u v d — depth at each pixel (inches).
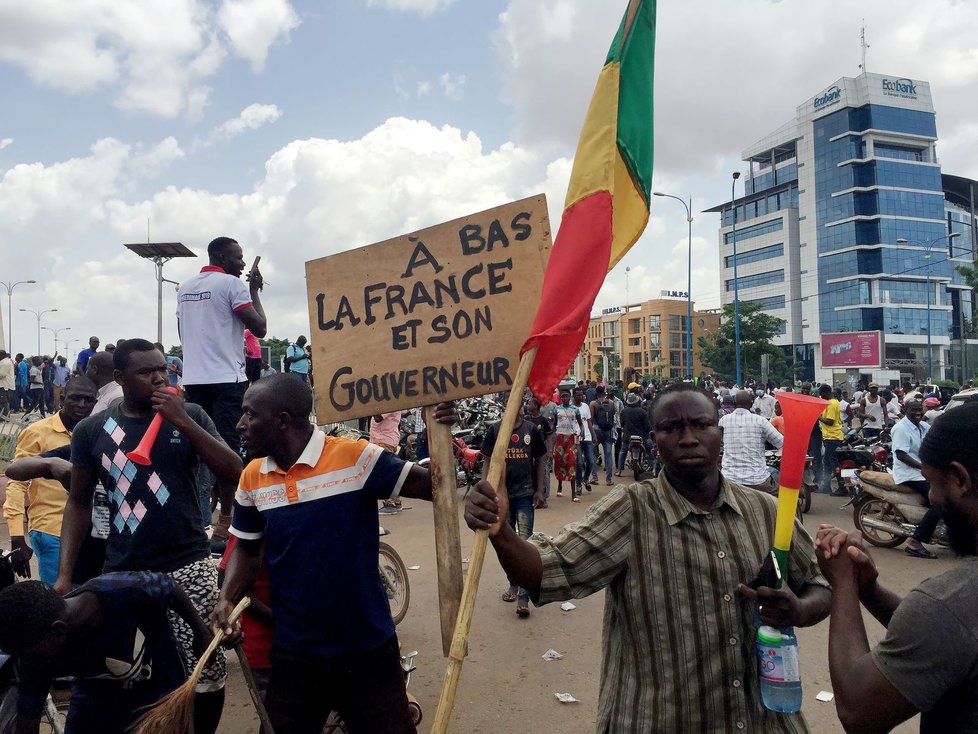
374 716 99.4
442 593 91.1
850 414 613.9
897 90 3191.4
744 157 3742.6
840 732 154.4
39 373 739.4
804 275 3378.4
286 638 98.4
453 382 98.0
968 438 58.4
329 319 105.7
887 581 264.5
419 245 102.5
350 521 98.7
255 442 99.8
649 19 88.0
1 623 87.1
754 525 79.7
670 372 4124.0
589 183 83.2
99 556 130.9
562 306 81.0
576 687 178.1
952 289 3346.5
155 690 103.8
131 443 118.0
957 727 53.8
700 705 74.3
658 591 77.1
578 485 486.9
